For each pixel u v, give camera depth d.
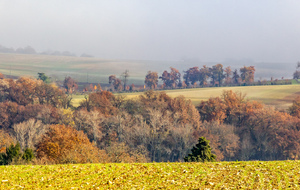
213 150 106.62
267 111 132.50
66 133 79.06
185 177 28.64
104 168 31.52
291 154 113.62
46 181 28.14
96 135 110.69
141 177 29.00
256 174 28.59
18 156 48.03
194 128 125.69
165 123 116.94
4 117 137.38
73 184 27.52
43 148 62.75
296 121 125.62
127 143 108.38
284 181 26.62
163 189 26.02
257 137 124.81
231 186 26.14
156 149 111.62
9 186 26.80
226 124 136.88
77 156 47.91
